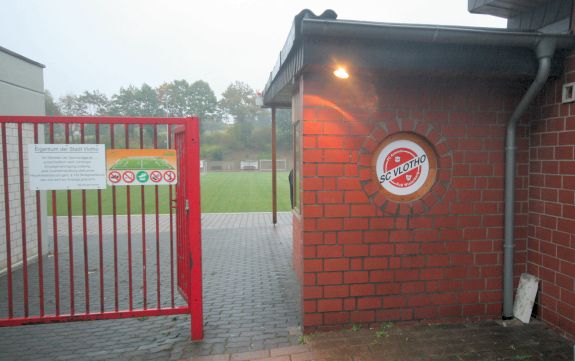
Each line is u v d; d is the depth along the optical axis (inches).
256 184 1066.1
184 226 161.6
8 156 259.4
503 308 166.9
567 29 148.7
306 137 152.6
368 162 155.5
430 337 152.3
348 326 159.3
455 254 163.0
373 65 139.3
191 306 153.6
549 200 156.5
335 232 156.3
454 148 160.2
